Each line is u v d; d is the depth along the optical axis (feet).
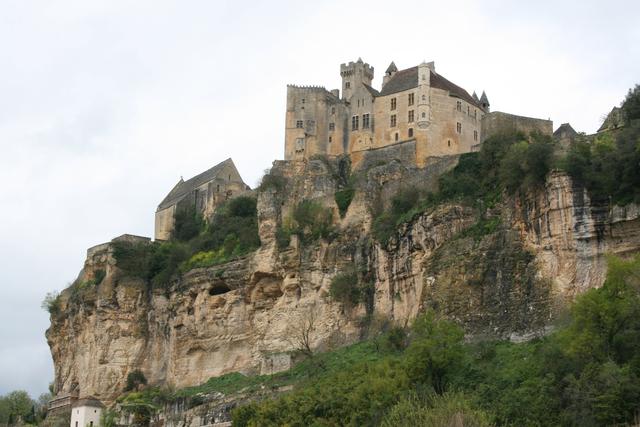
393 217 550.36
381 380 415.23
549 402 363.15
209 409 540.11
